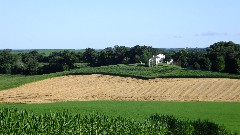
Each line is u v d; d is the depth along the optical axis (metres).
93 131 27.16
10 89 85.50
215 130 31.48
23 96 74.44
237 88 86.00
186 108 62.50
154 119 33.97
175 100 73.56
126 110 57.12
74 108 56.44
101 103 66.31
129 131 28.94
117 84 94.44
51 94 79.31
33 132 24.00
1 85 87.56
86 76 106.50
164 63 168.62
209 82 92.88
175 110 59.75
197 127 31.09
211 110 60.72
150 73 108.44
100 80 100.38
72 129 26.23
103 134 27.58
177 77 100.75
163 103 68.88
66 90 85.88
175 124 32.06
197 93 82.00
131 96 78.88
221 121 50.19
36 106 57.59
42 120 26.20
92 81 99.06
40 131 24.50
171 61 169.75
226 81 93.44
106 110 55.88
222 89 85.38
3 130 23.45
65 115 28.27
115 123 28.95
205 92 82.81
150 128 30.20
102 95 79.81
